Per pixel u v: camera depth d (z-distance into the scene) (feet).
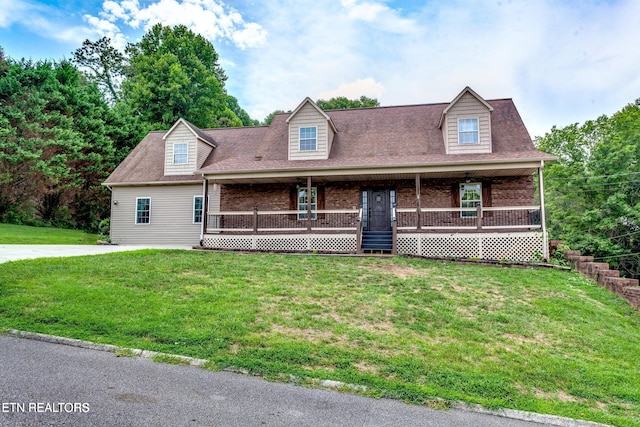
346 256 38.09
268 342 15.43
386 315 19.79
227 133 61.31
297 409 10.79
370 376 12.96
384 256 37.93
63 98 76.23
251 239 45.14
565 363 15.35
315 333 16.83
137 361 13.55
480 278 29.12
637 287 27.30
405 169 41.78
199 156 54.29
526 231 39.91
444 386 12.63
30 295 19.88
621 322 22.66
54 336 15.28
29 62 78.59
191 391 11.53
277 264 32.14
